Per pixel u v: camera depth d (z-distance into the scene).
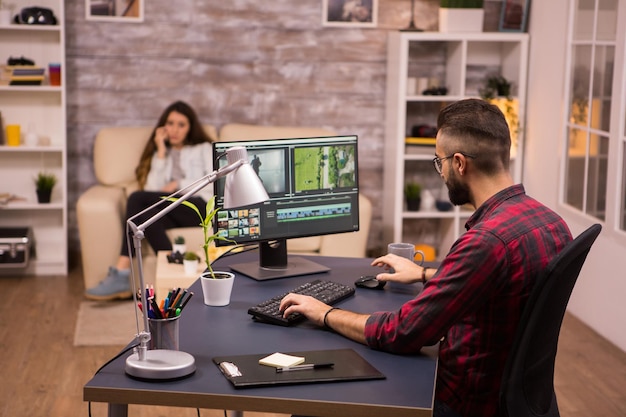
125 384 1.77
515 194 2.03
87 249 4.71
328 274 2.69
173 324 1.93
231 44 5.52
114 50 5.43
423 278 2.46
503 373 1.91
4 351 3.91
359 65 5.61
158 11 5.43
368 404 1.70
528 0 5.23
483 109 2.04
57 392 3.47
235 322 2.20
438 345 2.09
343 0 5.52
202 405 1.74
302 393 1.74
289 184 2.71
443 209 5.43
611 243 4.12
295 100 5.62
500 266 1.90
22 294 4.82
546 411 2.03
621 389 3.59
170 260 4.20
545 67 4.96
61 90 5.12
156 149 5.05
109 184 5.07
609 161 4.11
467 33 5.20
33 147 5.14
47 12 5.11
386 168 5.63
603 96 4.17
